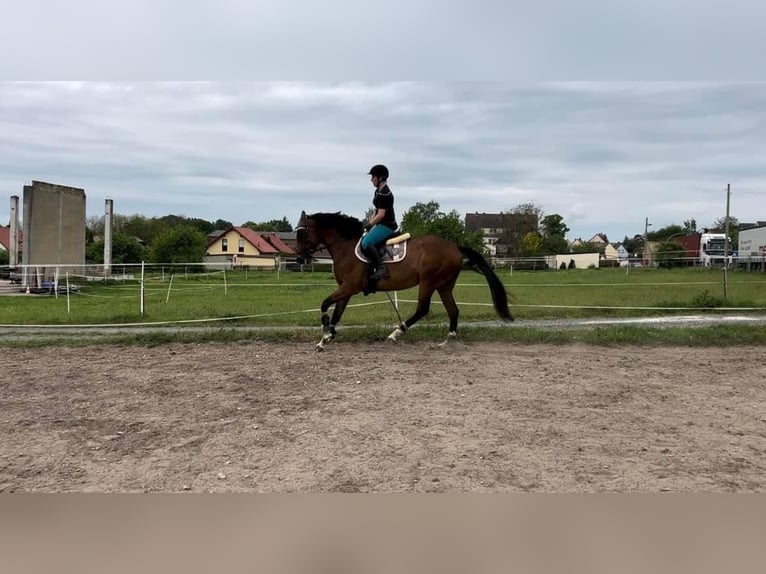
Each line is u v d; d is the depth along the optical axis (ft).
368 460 13.70
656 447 14.60
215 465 13.44
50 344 30.55
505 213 285.23
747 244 137.39
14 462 13.67
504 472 12.96
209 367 24.48
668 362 25.39
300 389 20.59
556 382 21.62
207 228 369.50
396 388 20.67
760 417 17.22
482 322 37.73
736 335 30.73
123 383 21.67
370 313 42.91
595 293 60.34
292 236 321.52
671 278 89.76
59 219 82.48
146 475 12.87
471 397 19.43
